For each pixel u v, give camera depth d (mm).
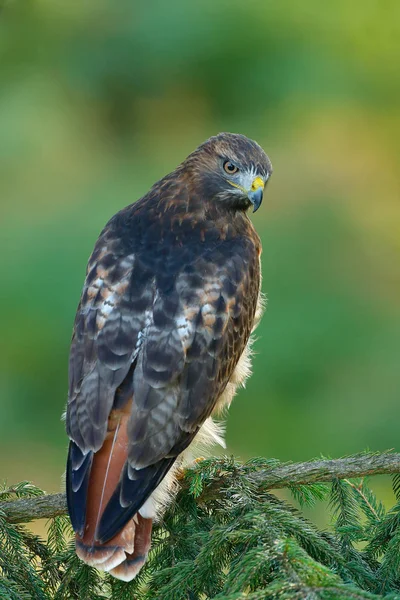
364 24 18750
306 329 16234
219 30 18422
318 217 18500
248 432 15625
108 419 6707
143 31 18312
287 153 19484
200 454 7672
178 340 7066
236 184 8461
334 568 6316
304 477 6789
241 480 6844
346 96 18938
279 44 18719
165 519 6988
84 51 18391
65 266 16281
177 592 6332
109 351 6953
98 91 18609
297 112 19344
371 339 16281
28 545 7004
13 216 17266
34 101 18016
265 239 17719
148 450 6672
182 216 8164
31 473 15672
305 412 15680
